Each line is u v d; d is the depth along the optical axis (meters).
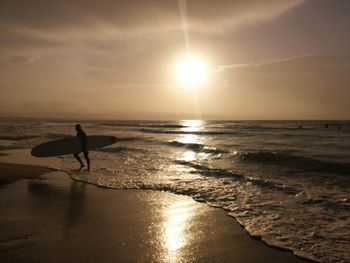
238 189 10.62
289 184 11.14
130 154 20.81
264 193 10.03
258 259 5.41
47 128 60.16
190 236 6.50
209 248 5.89
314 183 11.26
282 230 6.76
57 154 15.69
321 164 14.25
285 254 5.59
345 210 8.05
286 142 27.34
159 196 9.85
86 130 54.06
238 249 5.83
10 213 7.87
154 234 6.56
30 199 9.27
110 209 8.37
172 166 15.71
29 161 17.53
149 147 25.12
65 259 5.29
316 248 5.78
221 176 12.94
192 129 58.94
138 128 65.25
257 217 7.68
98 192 10.31
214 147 23.17
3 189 10.57
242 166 15.22
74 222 7.25
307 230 6.72
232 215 7.86
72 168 15.08
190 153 21.02
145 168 15.12
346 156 17.06
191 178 12.61
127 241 6.15
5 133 42.75
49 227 6.88
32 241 6.07
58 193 10.09
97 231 6.68
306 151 19.88
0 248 5.75
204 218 7.68
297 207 8.44
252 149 21.44
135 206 8.69
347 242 6.02
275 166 14.91
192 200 9.39
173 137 36.03
